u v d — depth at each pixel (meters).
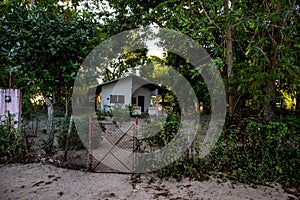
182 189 3.13
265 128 3.63
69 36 4.55
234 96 4.85
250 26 3.75
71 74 4.67
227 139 3.76
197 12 4.64
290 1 3.69
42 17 4.70
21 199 2.71
